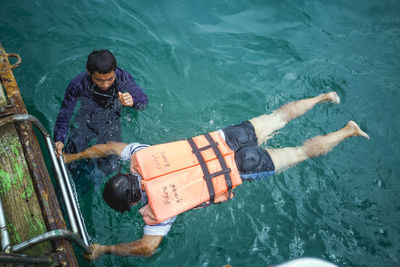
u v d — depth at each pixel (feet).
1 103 8.49
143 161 9.31
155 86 14.25
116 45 15.30
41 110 12.80
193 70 14.94
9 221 7.05
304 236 10.46
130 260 9.63
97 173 10.83
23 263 5.69
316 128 12.85
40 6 15.97
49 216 7.07
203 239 10.30
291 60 15.44
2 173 7.63
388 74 15.06
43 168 8.07
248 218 10.77
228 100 14.03
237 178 9.50
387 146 12.53
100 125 11.64
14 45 14.42
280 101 13.96
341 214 10.93
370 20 17.60
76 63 14.39
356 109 13.57
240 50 15.79
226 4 17.78
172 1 17.56
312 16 17.61
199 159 9.50
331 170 11.78
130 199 9.06
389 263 9.93
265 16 17.38
